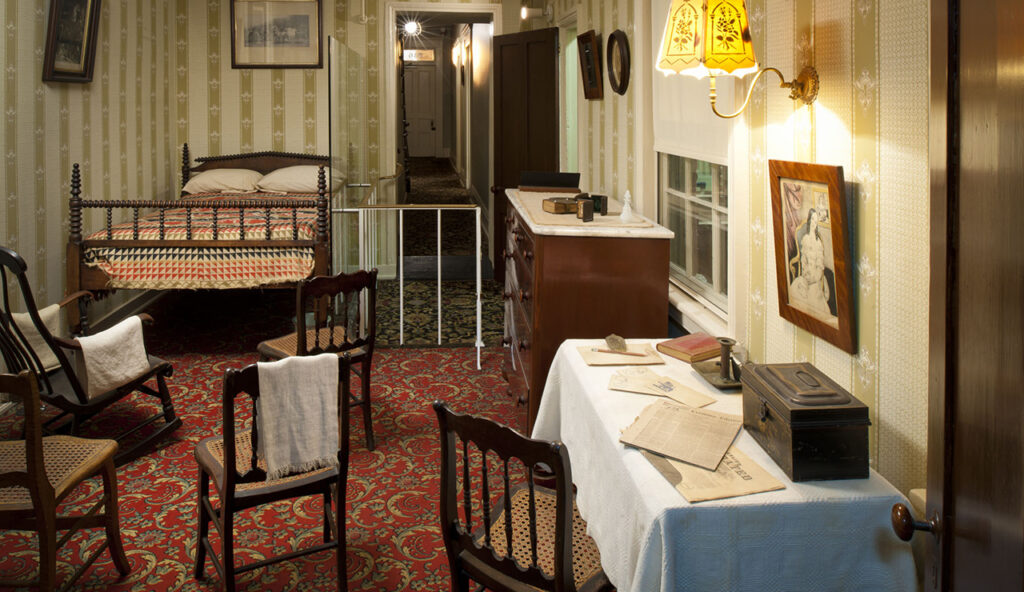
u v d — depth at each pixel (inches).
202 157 317.4
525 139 303.1
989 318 49.8
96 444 119.3
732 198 126.3
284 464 109.4
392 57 321.7
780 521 76.4
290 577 120.4
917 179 79.7
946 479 56.2
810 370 90.3
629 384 106.8
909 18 79.9
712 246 153.2
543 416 128.0
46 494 105.7
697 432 90.4
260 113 319.6
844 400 81.4
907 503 78.6
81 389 151.4
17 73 197.2
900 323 83.7
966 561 53.9
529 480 80.7
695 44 102.1
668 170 183.6
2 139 190.5
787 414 79.9
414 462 160.2
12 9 193.5
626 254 147.6
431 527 135.1
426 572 121.8
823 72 98.0
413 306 283.4
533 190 203.0
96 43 239.3
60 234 222.7
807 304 101.9
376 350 233.1
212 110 318.0
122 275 220.2
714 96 104.0
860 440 80.3
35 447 103.4
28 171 203.9
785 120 109.3
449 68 856.9
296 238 225.8
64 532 133.0
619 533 85.4
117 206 218.8
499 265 321.1
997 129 48.2
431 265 356.2
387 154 327.3
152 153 291.9
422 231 445.4
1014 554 47.2
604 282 147.9
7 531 133.9
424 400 194.1
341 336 169.2
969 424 52.9
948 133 54.1
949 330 55.1
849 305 92.1
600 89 223.0
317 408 111.2
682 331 165.0
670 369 115.5
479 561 88.5
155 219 251.1
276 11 315.3
